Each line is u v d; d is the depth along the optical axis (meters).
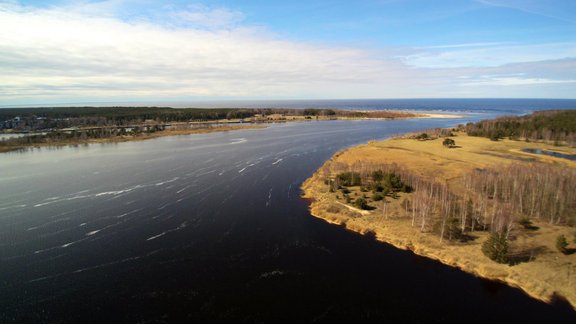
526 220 65.94
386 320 44.41
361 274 54.22
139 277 53.16
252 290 50.19
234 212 79.06
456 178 99.12
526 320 44.09
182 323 43.44
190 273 54.34
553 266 52.50
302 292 49.81
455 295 49.06
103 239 65.25
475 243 60.94
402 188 88.00
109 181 102.81
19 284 51.12
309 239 65.88
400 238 64.62
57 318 44.19
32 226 70.50
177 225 71.75
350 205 80.06
